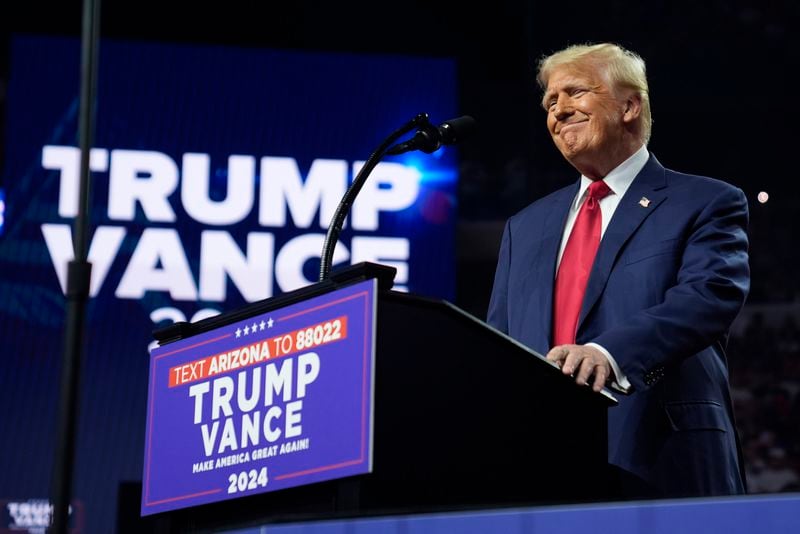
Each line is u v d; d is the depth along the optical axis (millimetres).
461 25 7688
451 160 7367
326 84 7461
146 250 7027
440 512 1418
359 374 1567
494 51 7664
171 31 7648
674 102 7168
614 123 2455
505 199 7375
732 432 2301
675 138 7148
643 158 2490
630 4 7188
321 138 7375
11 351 6871
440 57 7574
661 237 2328
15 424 6770
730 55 7184
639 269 2305
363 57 7512
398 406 1588
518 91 7566
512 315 2445
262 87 7410
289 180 7270
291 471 1621
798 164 7121
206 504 1740
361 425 1546
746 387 6891
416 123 2334
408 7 7672
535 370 1802
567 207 2525
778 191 7109
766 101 7172
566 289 2395
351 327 1597
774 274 7012
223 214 7148
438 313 1669
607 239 2365
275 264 7125
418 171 7332
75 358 1733
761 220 7074
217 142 7285
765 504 1404
